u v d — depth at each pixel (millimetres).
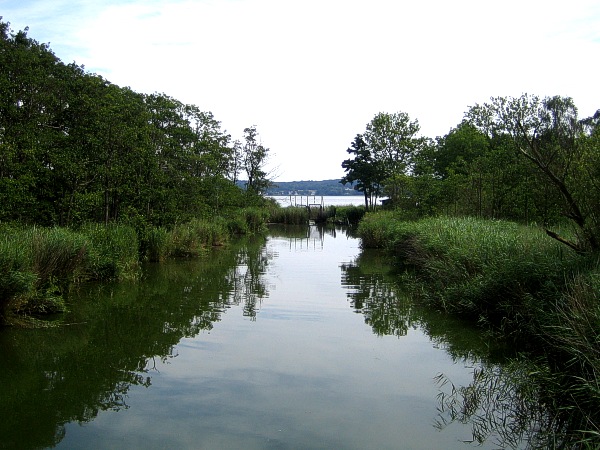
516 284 8297
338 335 8641
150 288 12695
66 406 5730
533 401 5848
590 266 7414
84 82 15641
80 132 14727
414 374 6777
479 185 19172
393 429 5191
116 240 13852
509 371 6637
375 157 43875
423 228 15453
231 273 15547
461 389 6211
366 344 8117
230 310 10422
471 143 29031
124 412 5547
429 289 11852
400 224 20125
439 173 30234
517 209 17156
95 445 4789
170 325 9188
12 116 13492
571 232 9742
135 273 14367
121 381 6477
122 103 16547
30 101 14250
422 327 9148
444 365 7137
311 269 16656
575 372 5820
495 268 8992
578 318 5848
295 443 4867
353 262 18578
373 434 5074
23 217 13242
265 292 12430
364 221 28203
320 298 11727
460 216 18766
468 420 5426
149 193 17781
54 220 13586
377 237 23406
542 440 5023
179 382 6434
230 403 5781
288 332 8781
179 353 7602
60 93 15219
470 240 11281
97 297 11406
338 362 7238
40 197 13969
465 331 8836
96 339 8305
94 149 14828
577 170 8438
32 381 6496
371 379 6574
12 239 9836
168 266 16719
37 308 9625
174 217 19531
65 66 16109
